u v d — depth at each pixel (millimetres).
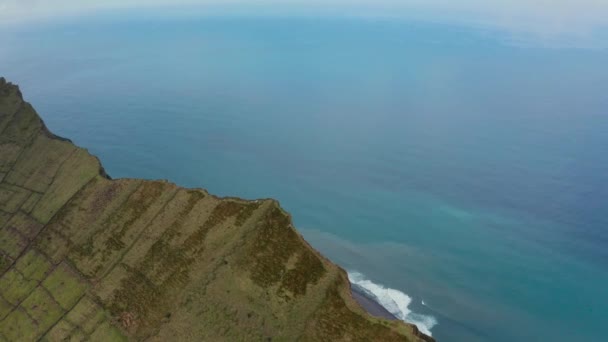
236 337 57156
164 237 75688
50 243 87562
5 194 104625
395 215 131250
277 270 62500
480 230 122062
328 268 60594
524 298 95375
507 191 143125
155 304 66875
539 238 117562
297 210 135375
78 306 73375
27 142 116250
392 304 92750
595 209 129875
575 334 85500
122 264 75812
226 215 73500
